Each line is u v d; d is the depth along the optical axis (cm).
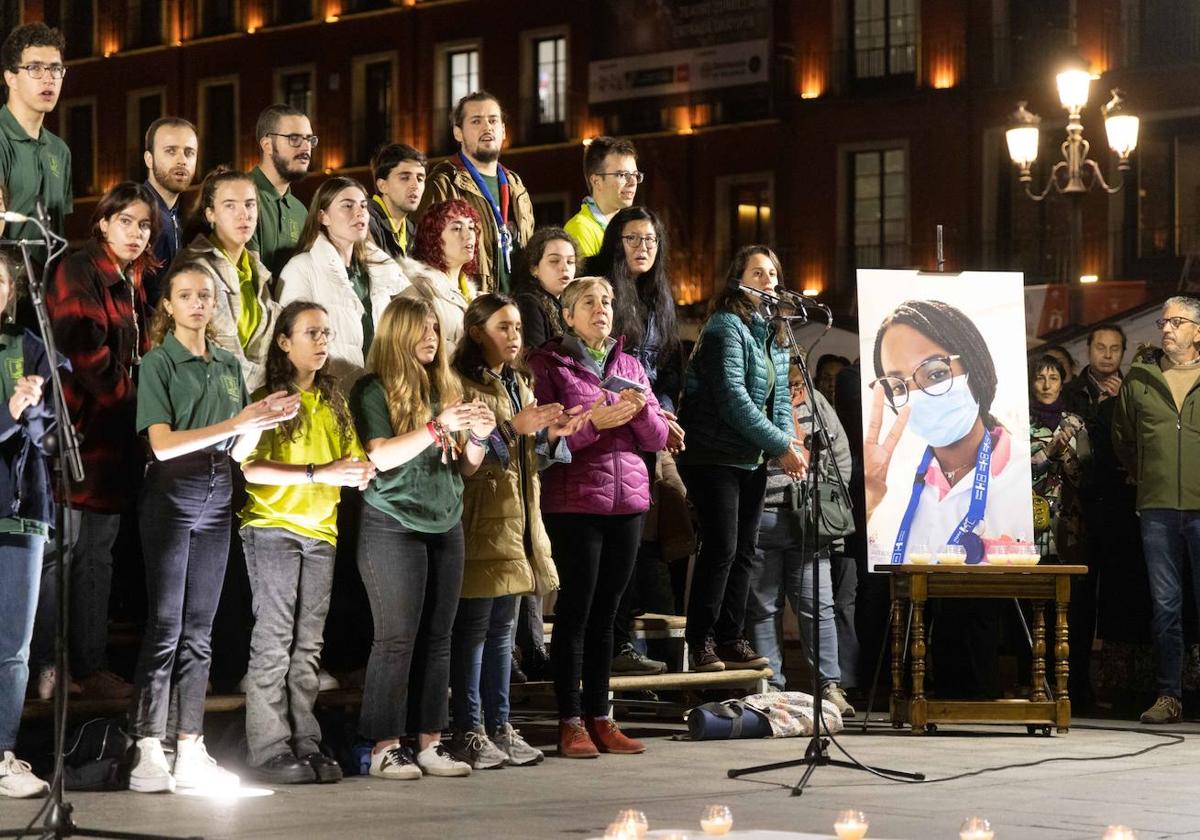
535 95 7362
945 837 1160
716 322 1866
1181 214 6028
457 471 1494
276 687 1437
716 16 6888
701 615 1889
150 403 1358
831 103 6706
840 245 6700
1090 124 6197
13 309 1347
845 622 2180
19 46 1596
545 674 1872
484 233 1888
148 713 1366
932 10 6519
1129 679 2333
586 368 1634
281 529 1431
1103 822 1237
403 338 1473
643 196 7050
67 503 1127
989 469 2000
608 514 1609
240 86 8062
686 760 1612
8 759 1327
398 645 1462
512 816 1247
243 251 1573
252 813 1257
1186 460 2069
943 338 2009
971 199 6444
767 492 2014
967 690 2108
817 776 1498
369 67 7806
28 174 1602
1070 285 3753
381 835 1155
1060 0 6291
